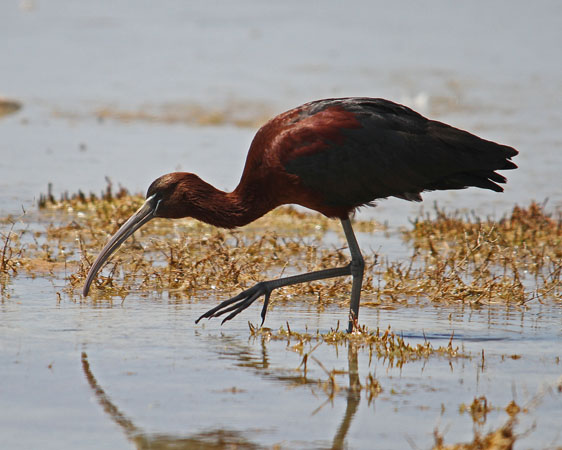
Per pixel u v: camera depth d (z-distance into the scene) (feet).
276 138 38.14
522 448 25.49
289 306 41.06
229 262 44.65
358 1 176.45
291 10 166.91
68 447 24.85
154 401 28.22
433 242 54.08
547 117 93.61
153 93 104.37
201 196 38.73
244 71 115.85
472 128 88.33
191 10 166.20
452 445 25.26
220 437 25.73
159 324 36.96
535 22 155.94
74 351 32.91
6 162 74.49
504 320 39.01
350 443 25.54
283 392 29.27
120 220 54.29
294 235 55.83
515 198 66.18
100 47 132.26
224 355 33.01
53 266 46.32
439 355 33.58
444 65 119.14
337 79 110.73
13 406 27.58
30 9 164.04
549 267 48.78
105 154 78.79
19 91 105.50
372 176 37.96
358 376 31.04
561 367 32.27
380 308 40.91
